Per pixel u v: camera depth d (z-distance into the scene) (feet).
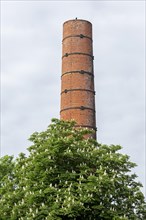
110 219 103.76
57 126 122.52
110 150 122.31
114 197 111.55
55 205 97.86
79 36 192.95
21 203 105.60
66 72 190.29
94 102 190.08
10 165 166.91
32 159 113.60
